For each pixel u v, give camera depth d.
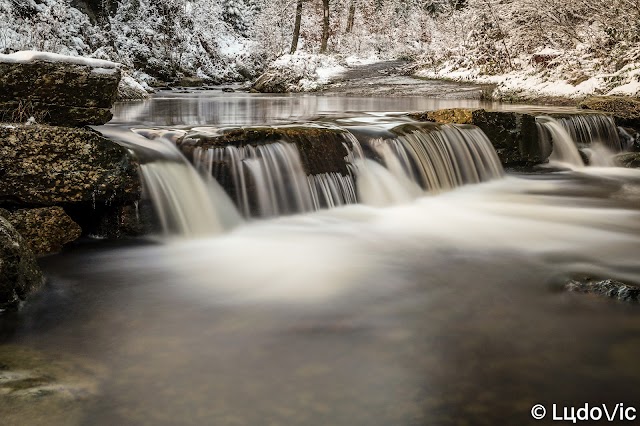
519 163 9.83
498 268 5.23
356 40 39.34
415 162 7.98
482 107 14.31
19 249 4.29
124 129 6.96
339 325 4.05
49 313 4.19
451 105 15.08
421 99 17.88
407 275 5.07
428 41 37.78
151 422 2.88
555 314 4.18
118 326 4.00
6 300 4.16
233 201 6.49
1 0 18.12
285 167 6.79
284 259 5.49
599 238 6.20
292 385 3.26
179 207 6.07
